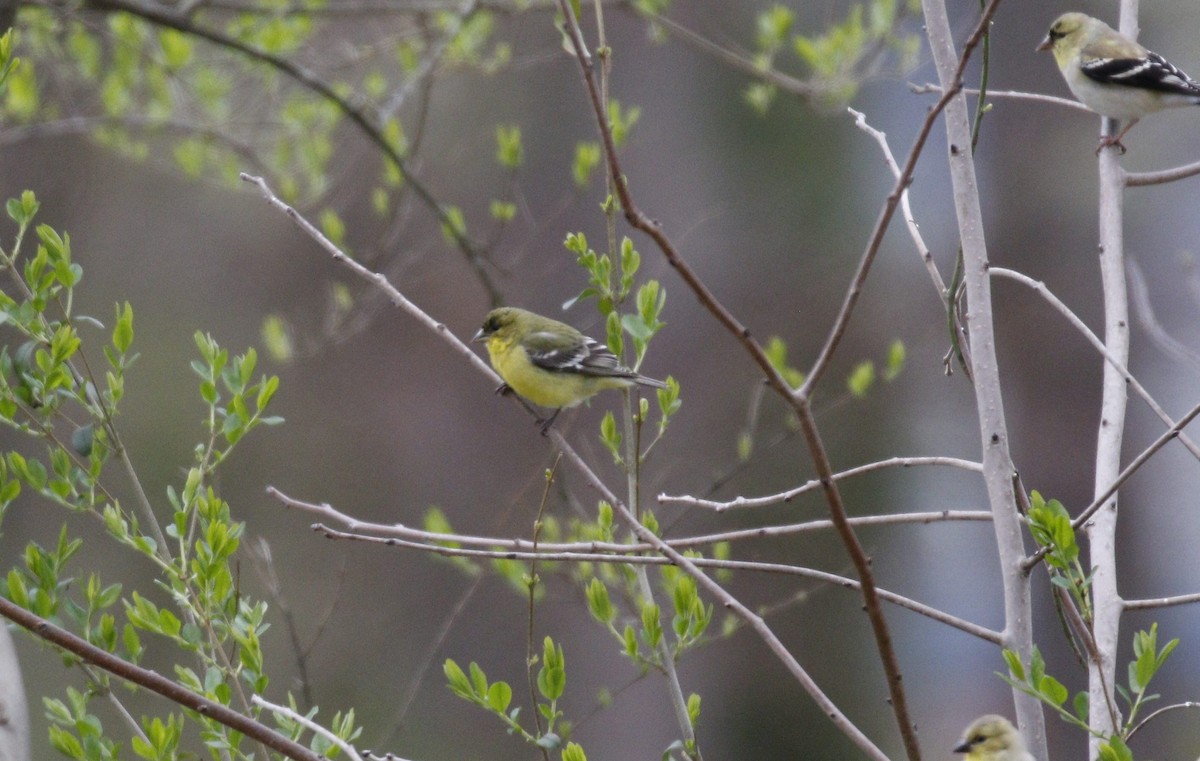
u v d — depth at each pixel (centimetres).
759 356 370
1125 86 938
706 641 721
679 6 1736
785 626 1560
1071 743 1522
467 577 1662
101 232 1873
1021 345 1645
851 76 1216
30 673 1391
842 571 1550
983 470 543
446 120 1805
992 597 1597
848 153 1692
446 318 1798
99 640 523
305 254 1886
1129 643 1562
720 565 507
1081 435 1614
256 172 1386
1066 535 471
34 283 541
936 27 568
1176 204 1659
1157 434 1606
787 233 1691
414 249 1739
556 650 538
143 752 502
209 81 1295
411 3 1305
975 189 565
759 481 1570
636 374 660
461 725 1589
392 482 1770
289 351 1242
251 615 539
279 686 1535
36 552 526
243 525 544
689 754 546
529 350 859
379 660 1627
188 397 1759
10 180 1802
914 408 1642
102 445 547
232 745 499
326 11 1264
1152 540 1605
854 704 1550
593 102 360
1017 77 1684
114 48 1378
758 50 1664
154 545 532
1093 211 1652
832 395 1595
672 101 1741
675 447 1600
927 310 1650
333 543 1727
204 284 1881
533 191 1781
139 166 1834
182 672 519
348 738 519
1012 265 1675
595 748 1590
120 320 554
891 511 1603
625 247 657
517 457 1761
